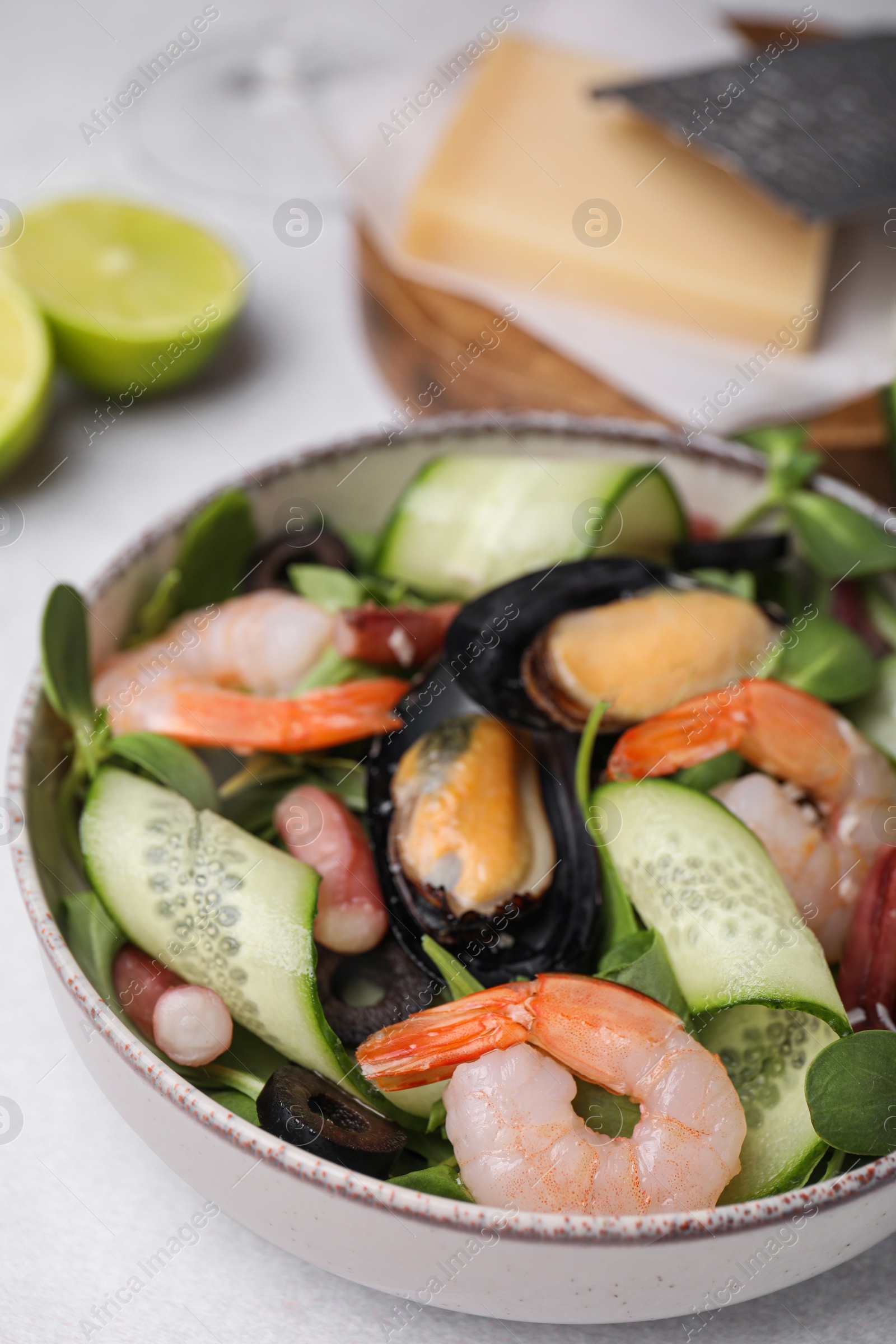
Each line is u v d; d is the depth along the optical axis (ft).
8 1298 1.18
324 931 1.16
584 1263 1.05
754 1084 1.13
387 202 1.65
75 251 1.64
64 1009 1.14
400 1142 1.11
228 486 1.30
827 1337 1.17
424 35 2.18
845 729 1.21
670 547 1.32
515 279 1.62
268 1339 1.17
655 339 1.58
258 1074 1.15
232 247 1.74
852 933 1.18
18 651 1.48
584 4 1.84
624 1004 1.10
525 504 1.29
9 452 1.54
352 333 1.73
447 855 1.16
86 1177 1.23
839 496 1.32
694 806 1.16
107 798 1.18
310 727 1.20
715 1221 1.04
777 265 1.60
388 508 1.36
